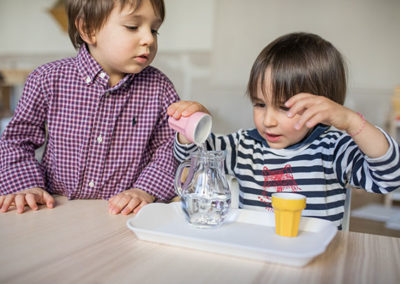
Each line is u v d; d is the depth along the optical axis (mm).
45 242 626
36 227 708
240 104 4270
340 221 979
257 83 910
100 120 1043
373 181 841
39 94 1017
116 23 920
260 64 917
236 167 1064
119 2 898
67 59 1104
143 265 544
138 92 1079
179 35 4363
